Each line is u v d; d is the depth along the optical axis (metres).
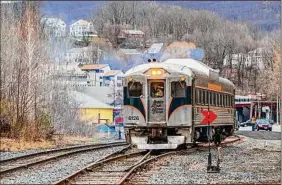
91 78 151.50
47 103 63.38
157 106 38.94
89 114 121.56
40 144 51.00
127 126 39.19
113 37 199.88
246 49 194.62
